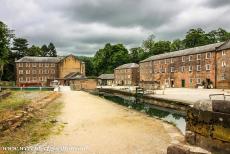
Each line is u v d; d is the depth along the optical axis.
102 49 140.38
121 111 25.30
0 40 56.66
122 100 44.84
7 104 29.42
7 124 14.98
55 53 162.62
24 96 44.97
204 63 63.97
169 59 77.56
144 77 93.06
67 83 103.06
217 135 8.16
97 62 138.88
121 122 18.75
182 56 71.88
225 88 55.66
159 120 19.77
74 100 38.94
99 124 17.89
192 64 68.06
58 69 115.19
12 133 13.90
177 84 74.19
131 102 40.81
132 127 16.83
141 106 34.56
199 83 65.69
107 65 136.75
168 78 78.19
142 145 12.12
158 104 34.50
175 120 21.75
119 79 111.81
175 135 14.34
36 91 63.31
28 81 112.06
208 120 8.54
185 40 109.94
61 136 13.97
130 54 136.62
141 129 16.14
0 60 59.78
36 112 22.77
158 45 117.44
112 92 65.75
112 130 15.80
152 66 86.88
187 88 63.69
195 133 9.23
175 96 36.91
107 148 11.61
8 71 115.94
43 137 13.60
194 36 106.19
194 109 9.31
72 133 14.84
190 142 9.41
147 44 128.62
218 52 59.88
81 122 18.67
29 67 112.31
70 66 114.56
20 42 128.62
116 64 131.75
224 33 105.50
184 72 71.19
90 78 83.44
